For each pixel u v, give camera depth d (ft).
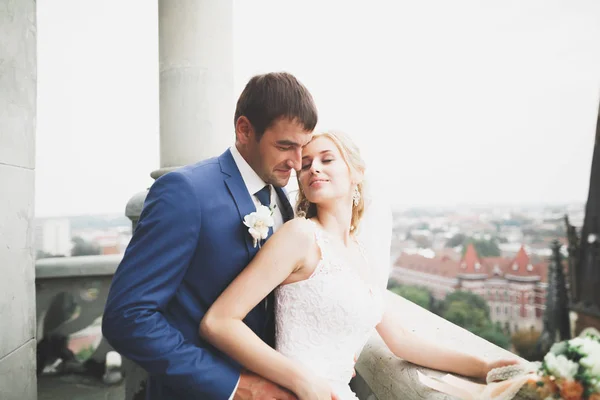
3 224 6.43
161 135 8.20
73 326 11.64
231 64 8.21
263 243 4.40
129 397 8.44
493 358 4.57
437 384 4.35
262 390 3.74
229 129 8.14
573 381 2.99
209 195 4.07
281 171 4.39
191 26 7.73
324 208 5.07
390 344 5.03
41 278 11.43
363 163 5.22
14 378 6.69
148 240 3.79
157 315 3.67
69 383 11.22
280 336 4.48
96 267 11.51
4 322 6.42
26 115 7.16
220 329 3.79
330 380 4.37
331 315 4.30
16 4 6.85
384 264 5.62
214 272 4.09
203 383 3.63
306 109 4.14
